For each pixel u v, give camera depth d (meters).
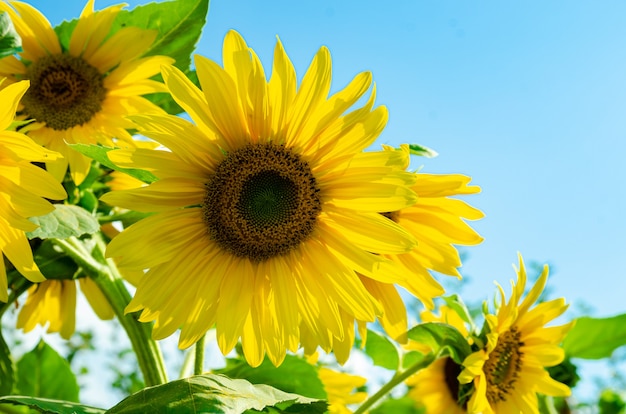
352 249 0.61
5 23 0.63
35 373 0.82
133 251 0.59
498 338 0.71
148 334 0.67
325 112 0.59
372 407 0.73
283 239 0.63
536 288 0.71
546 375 0.71
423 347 0.75
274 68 0.59
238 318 0.61
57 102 0.70
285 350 0.61
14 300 0.72
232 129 0.61
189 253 0.62
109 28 0.71
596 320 0.76
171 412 0.55
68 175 0.68
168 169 0.59
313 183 0.62
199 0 0.71
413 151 0.65
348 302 0.61
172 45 0.72
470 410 0.67
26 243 0.59
